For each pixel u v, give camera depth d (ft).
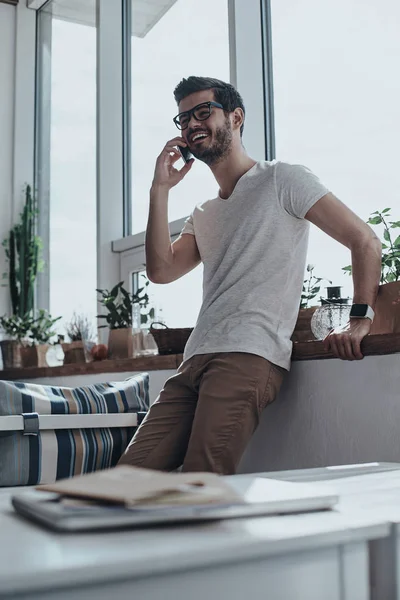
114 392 6.89
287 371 6.02
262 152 9.25
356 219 5.68
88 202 13.16
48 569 1.60
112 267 12.19
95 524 1.97
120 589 1.67
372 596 2.15
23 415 6.16
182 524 2.06
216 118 6.36
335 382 5.88
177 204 10.78
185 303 10.31
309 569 1.91
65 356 10.59
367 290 5.48
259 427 6.66
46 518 2.06
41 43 15.48
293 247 6.02
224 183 6.53
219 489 2.19
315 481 3.26
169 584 1.73
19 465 6.15
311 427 6.10
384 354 5.42
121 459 6.04
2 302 14.62
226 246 6.31
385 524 2.05
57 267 13.97
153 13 12.13
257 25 9.52
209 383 5.65
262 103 9.36
